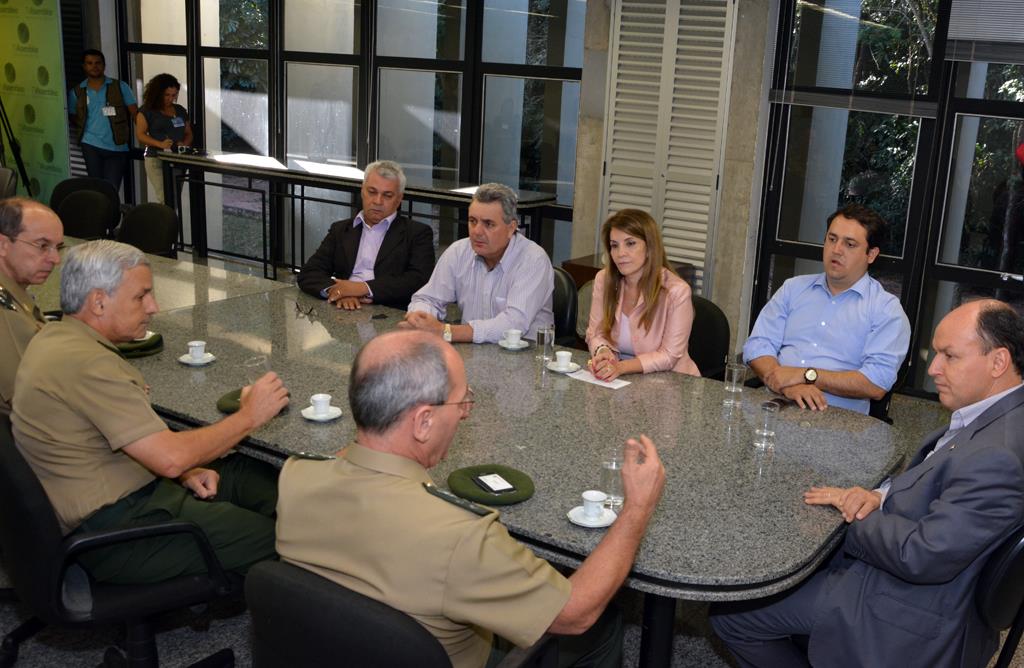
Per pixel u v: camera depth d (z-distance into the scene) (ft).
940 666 6.25
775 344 10.51
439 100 21.58
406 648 4.42
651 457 5.29
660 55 16.51
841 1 15.47
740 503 6.70
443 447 5.21
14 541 6.43
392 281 12.79
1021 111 14.71
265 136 24.45
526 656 5.07
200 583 6.98
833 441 8.00
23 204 8.93
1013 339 6.42
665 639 6.38
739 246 16.78
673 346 10.13
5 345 8.01
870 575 6.48
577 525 6.16
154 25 25.88
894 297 9.91
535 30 19.94
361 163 23.02
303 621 4.62
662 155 16.89
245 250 25.35
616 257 10.27
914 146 15.61
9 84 26.22
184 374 8.98
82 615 6.56
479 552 4.69
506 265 11.46
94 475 6.97
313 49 23.20
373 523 4.80
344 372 9.22
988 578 6.01
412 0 21.40
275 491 8.39
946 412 15.67
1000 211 15.30
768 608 6.84
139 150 26.78
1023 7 14.07
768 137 16.61
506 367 9.84
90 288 7.27
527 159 20.71
